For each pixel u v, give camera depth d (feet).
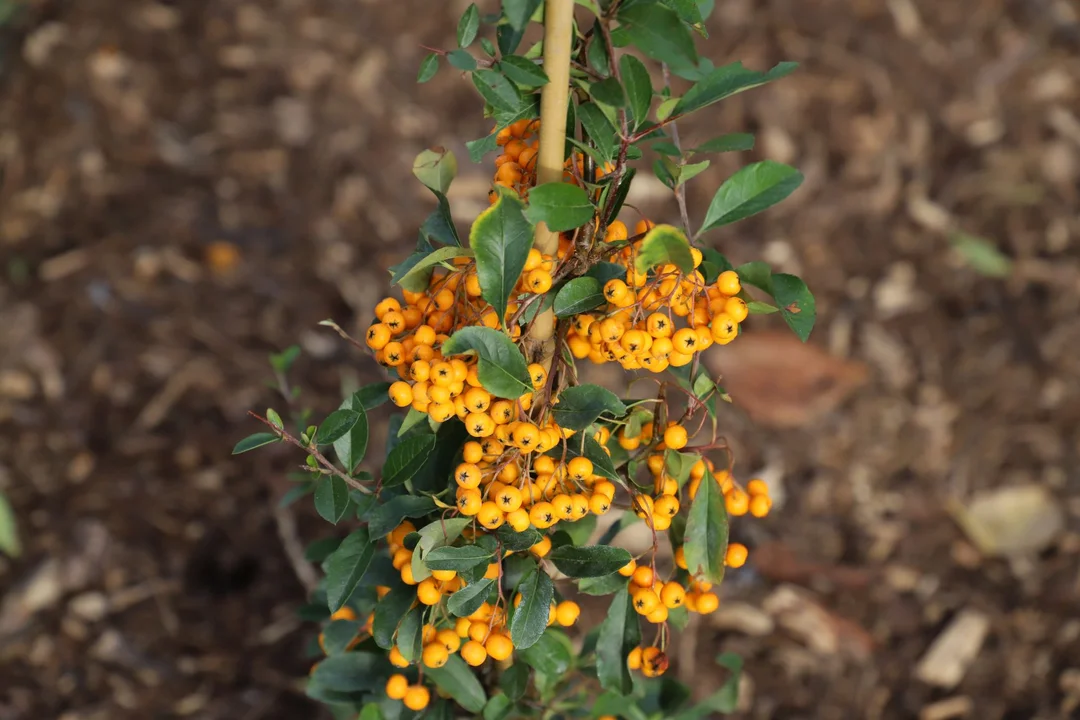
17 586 12.97
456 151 18.84
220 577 13.28
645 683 8.00
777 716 12.04
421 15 21.11
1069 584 13.19
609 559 5.38
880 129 18.78
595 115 5.20
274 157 18.65
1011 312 16.44
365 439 5.70
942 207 17.88
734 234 17.37
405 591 5.75
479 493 4.97
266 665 12.41
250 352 15.87
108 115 18.92
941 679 12.41
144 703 12.01
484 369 4.67
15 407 14.94
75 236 17.24
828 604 13.09
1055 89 19.71
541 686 7.04
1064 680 12.30
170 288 16.58
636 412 5.96
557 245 5.43
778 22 20.12
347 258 17.28
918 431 14.98
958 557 13.64
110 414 14.94
